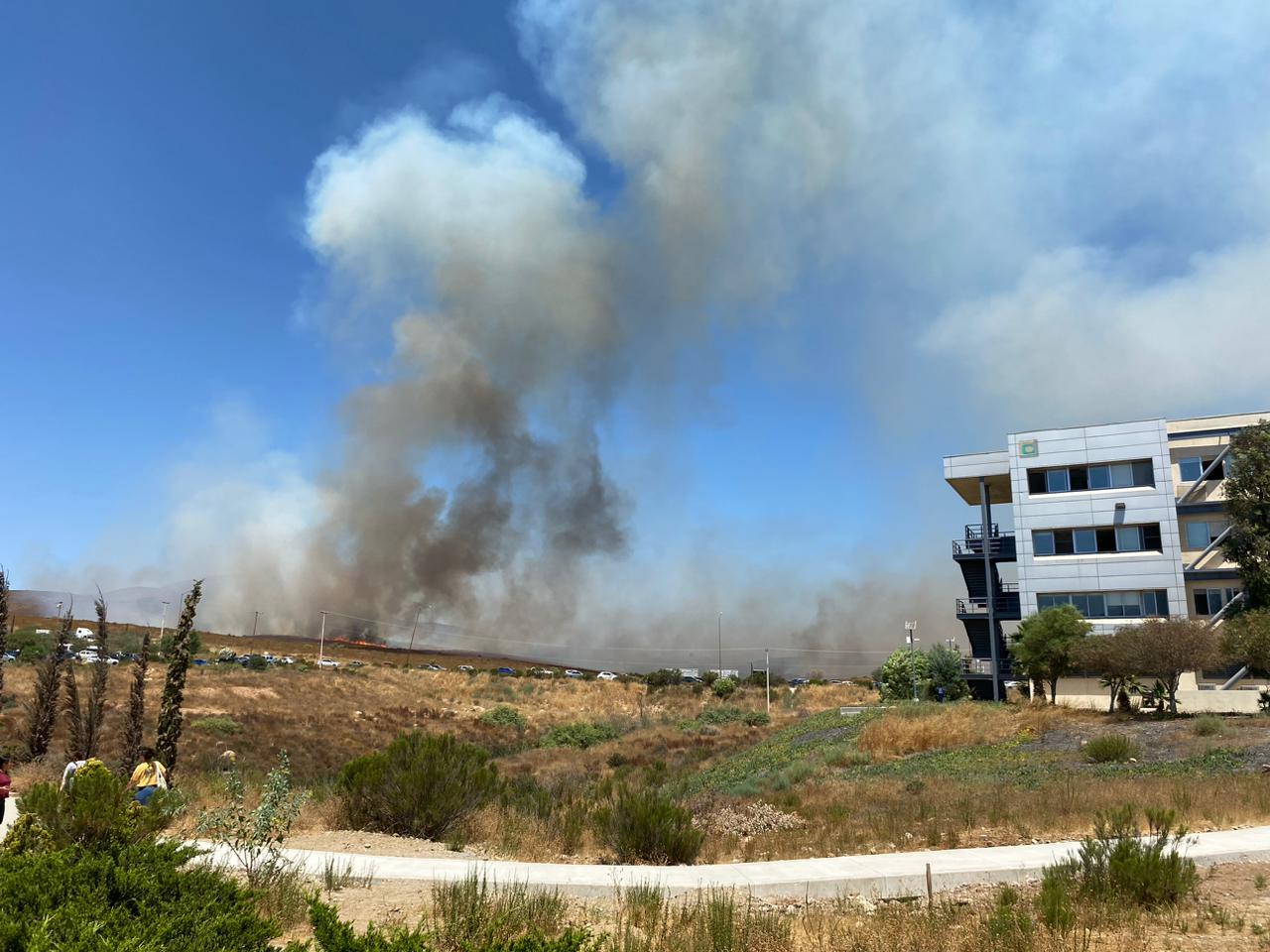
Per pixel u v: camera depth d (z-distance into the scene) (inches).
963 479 2532.0
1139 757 1059.9
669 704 3432.6
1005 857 488.1
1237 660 1505.9
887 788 944.9
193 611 781.3
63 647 1169.4
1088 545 2218.3
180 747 1494.8
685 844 529.3
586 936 247.3
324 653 6407.5
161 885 231.5
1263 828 556.1
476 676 3937.0
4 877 217.8
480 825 633.0
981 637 2546.8
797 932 352.5
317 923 217.0
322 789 763.4
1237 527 1950.1
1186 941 305.9
